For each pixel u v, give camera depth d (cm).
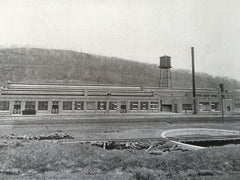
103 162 942
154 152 1062
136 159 959
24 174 841
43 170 878
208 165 912
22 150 981
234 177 826
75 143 1078
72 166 909
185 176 834
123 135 1220
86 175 839
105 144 1105
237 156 970
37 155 952
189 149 1098
